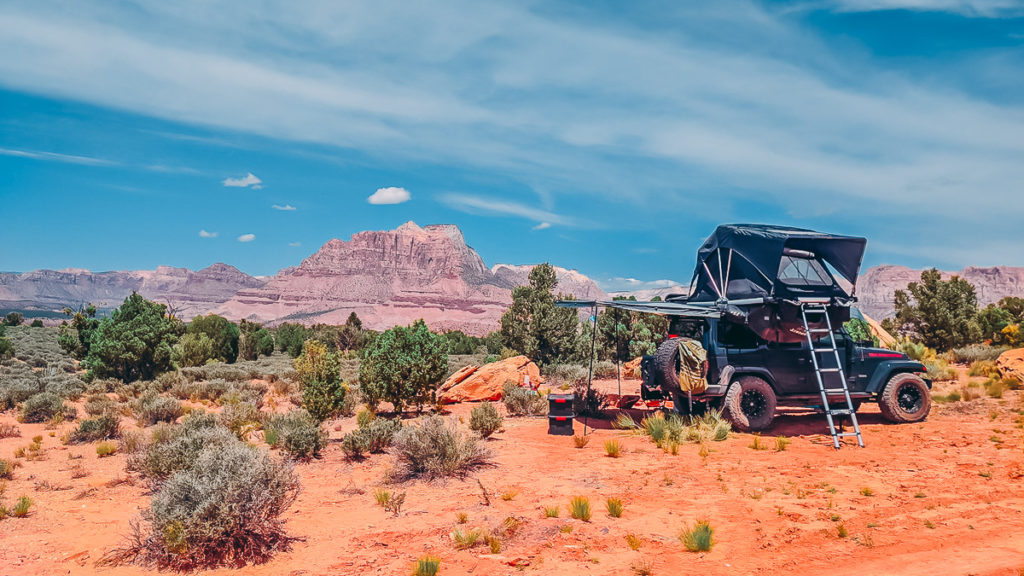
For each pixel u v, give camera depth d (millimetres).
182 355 36688
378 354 16734
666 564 5457
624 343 29203
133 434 12758
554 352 31516
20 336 64562
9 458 11797
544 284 32406
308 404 14992
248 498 6281
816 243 12500
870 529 6129
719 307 12211
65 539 6734
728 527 6426
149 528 6793
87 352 34438
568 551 5867
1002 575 4738
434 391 17188
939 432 11094
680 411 13047
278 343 77250
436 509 7586
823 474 8523
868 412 14055
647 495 7812
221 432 10070
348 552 6113
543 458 10539
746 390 11977
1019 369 15641
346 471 10023
